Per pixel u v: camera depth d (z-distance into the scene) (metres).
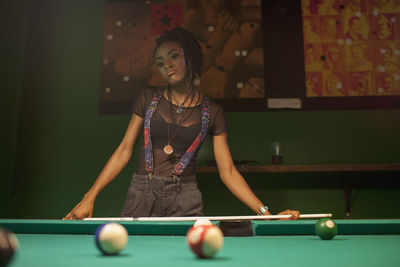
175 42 3.39
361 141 3.31
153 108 2.49
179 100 2.56
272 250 0.98
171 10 3.55
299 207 3.20
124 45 3.53
